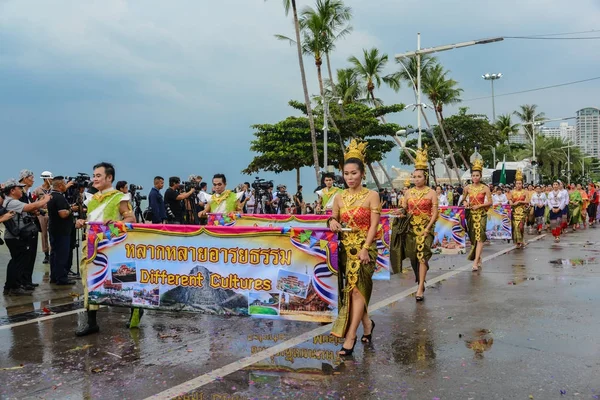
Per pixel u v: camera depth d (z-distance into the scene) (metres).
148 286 5.96
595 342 5.41
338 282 5.32
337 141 37.56
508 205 15.27
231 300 5.69
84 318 6.20
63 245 9.42
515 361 4.87
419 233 7.73
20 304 7.83
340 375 4.58
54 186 9.30
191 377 4.57
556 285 8.56
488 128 56.94
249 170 38.94
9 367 4.90
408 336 5.76
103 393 4.24
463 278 9.51
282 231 5.47
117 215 6.27
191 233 5.80
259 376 4.57
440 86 47.00
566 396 4.05
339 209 5.36
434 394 4.13
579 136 175.62
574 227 22.06
